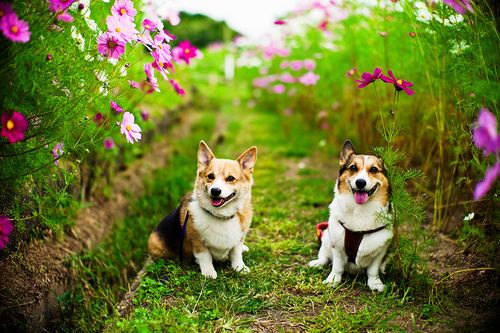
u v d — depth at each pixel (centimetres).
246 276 354
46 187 321
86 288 383
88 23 299
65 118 290
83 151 387
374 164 317
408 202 311
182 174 653
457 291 323
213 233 344
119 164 608
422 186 494
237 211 352
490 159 302
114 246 447
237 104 1392
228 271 357
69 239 412
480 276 332
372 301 314
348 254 331
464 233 380
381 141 534
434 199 462
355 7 502
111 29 282
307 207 519
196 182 356
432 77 412
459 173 413
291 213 502
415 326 278
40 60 268
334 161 720
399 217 312
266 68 1070
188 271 351
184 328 279
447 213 435
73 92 298
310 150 791
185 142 847
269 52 860
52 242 385
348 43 599
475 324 275
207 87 1634
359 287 336
